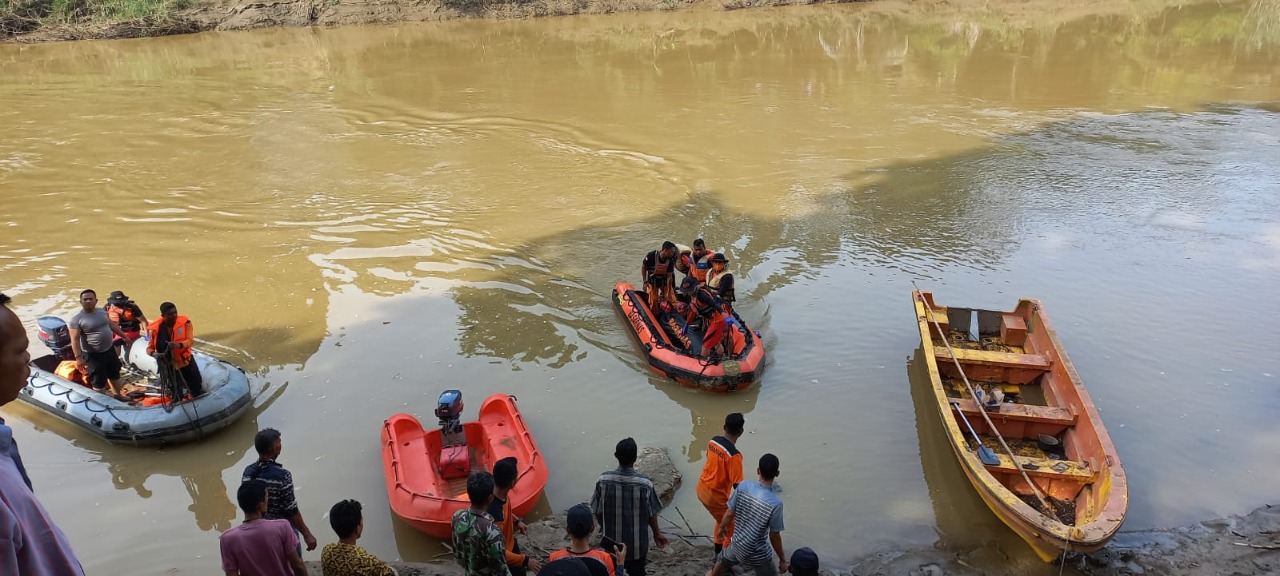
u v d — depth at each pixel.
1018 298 13.31
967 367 10.62
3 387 2.43
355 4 43.12
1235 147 20.86
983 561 7.79
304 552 7.86
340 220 17.00
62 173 19.92
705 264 12.40
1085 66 30.38
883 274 14.26
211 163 20.67
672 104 25.73
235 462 9.50
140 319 11.39
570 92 27.33
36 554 2.26
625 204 17.77
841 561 7.84
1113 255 14.90
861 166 20.03
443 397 8.88
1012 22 40.06
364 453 9.47
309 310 13.16
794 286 13.85
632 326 12.15
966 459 8.17
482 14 43.72
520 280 14.20
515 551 7.25
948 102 25.66
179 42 38.50
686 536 8.07
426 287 13.96
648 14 44.38
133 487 9.08
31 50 36.66
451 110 25.30
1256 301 13.02
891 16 42.56
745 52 33.88
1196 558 7.68
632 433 9.88
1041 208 17.22
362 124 23.89
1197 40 34.59
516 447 8.80
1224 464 9.12
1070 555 7.70
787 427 10.03
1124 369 11.09
